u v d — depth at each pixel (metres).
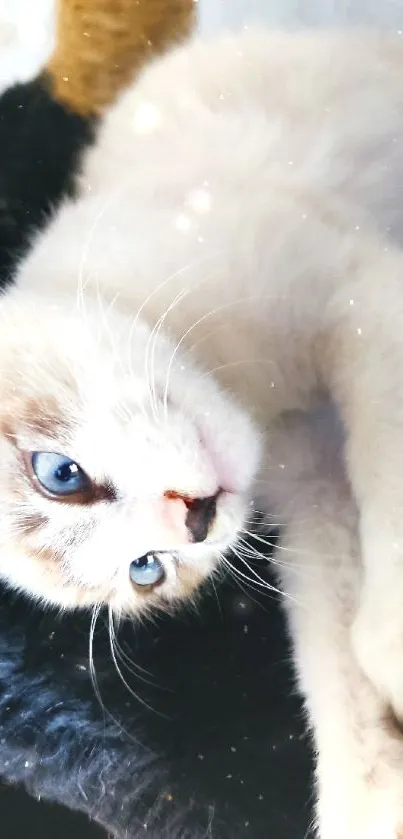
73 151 0.22
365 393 0.16
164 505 0.17
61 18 0.23
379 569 0.15
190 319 0.18
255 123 0.19
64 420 0.16
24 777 0.17
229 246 0.17
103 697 0.18
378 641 0.15
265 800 0.16
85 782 0.17
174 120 0.20
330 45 0.21
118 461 0.16
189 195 0.18
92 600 0.18
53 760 0.17
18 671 0.18
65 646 0.18
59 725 0.17
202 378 0.18
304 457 0.20
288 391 0.19
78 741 0.17
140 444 0.16
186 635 0.19
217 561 0.19
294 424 0.20
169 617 0.19
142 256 0.18
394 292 0.16
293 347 0.18
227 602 0.19
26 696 0.18
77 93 0.22
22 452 0.17
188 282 0.18
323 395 0.19
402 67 0.22
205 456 0.17
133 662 0.18
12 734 0.17
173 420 0.17
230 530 0.18
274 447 0.20
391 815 0.15
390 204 0.20
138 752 0.17
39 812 0.17
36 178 0.21
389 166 0.20
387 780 0.15
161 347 0.17
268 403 0.19
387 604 0.15
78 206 0.19
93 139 0.21
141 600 0.19
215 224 0.18
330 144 0.19
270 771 0.16
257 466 0.18
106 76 0.22
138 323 0.17
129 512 0.17
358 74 0.21
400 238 0.20
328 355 0.17
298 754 0.17
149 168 0.19
